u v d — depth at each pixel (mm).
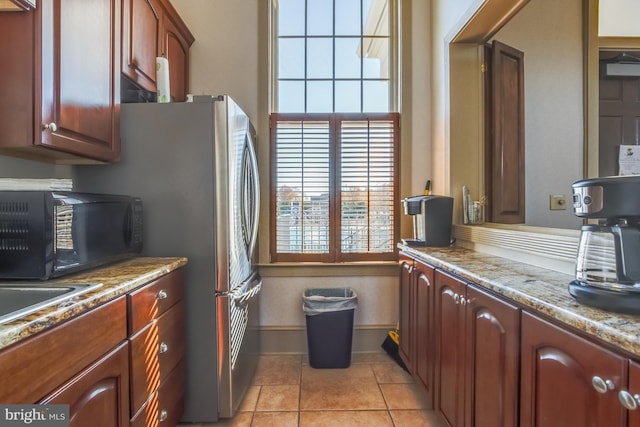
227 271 1699
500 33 1926
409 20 2564
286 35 2611
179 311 1604
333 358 2344
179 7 2531
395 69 2615
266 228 2543
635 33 1138
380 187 2576
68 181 1239
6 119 1177
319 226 2572
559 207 1461
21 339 743
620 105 1190
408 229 2568
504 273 1271
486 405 1177
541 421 914
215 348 1686
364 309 2586
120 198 1484
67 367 881
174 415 1532
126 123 1694
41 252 1103
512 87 1816
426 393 1773
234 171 1750
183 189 1691
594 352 753
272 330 2570
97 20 1487
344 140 2559
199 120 1691
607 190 803
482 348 1203
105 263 1406
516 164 1770
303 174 2547
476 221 2078
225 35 2529
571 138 1396
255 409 1883
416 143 2566
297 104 2592
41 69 1183
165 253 1692
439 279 1599
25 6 1137
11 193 1099
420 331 1862
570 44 1398
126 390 1151
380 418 1805
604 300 799
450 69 2172
